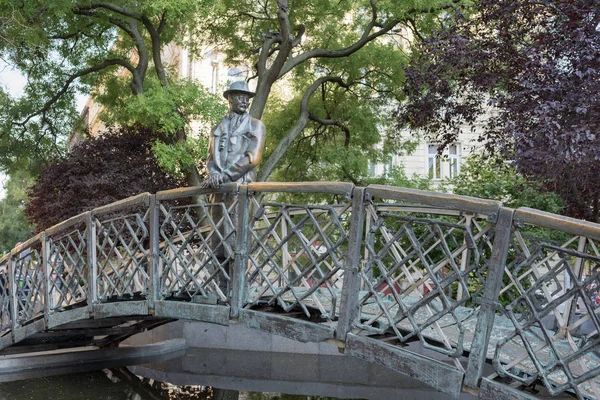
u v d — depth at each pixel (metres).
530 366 5.15
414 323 4.75
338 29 17.41
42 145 17.88
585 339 4.05
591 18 8.02
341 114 18.28
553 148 7.64
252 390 8.91
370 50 16.91
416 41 16.05
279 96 19.86
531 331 4.30
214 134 6.80
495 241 4.25
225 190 6.37
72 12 14.28
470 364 4.36
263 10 17.39
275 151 15.95
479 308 4.37
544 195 12.57
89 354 10.48
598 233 3.78
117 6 14.62
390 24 15.82
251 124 6.80
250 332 12.17
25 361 9.83
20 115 17.53
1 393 8.28
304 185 5.54
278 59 15.20
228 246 6.27
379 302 4.98
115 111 17.33
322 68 18.47
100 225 7.86
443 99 10.59
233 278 6.19
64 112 18.02
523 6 8.91
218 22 17.64
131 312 7.21
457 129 11.19
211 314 6.32
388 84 17.36
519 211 4.15
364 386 9.26
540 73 8.39
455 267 4.47
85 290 8.09
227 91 6.84
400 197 4.80
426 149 26.89
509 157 8.80
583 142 7.57
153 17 16.20
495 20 9.43
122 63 16.02
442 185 15.66
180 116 14.27
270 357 11.68
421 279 4.69
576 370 5.16
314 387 9.18
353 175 17.72
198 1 13.43
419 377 4.66
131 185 14.82
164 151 13.41
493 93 9.82
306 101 16.69
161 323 10.37
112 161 15.20
